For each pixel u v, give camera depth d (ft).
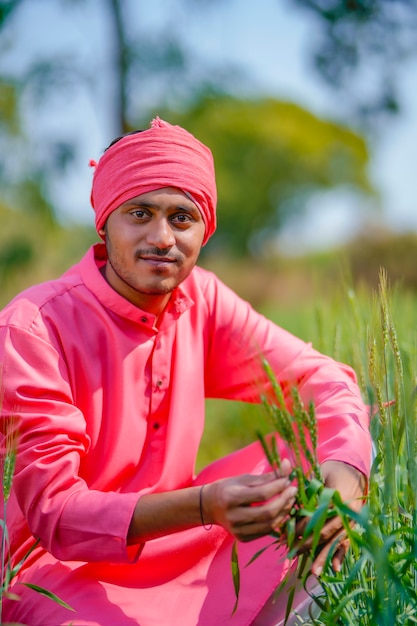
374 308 6.78
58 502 6.41
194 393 7.53
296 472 5.87
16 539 7.03
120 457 7.14
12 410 6.72
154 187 6.77
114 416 7.13
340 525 6.23
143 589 6.91
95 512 6.31
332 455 6.68
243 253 83.61
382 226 49.06
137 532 6.31
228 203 77.15
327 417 7.09
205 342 7.87
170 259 6.85
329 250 71.31
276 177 81.25
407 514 6.43
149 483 7.28
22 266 26.48
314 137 81.46
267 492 5.81
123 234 6.86
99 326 7.15
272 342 7.84
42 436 6.59
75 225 30.66
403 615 6.14
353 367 8.56
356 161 88.17
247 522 5.90
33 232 26.81
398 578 5.87
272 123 75.61
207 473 7.95
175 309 7.44
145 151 6.84
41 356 6.85
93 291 7.20
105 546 6.30
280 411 5.84
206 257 67.36
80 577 6.81
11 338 6.87
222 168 72.02
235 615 6.84
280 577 6.95
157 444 7.31
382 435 6.52
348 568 6.64
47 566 6.93
